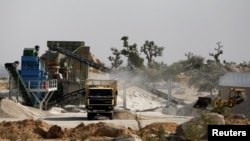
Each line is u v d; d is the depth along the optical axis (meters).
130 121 90.56
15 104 111.38
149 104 166.62
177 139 57.88
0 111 107.38
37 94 127.75
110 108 99.25
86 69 167.12
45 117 109.06
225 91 143.62
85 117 108.12
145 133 67.56
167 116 110.06
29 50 127.94
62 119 101.69
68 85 148.50
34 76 127.06
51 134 69.62
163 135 57.19
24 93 123.19
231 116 82.44
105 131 68.00
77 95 138.12
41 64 129.25
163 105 165.38
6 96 141.50
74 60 167.12
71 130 73.00
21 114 108.88
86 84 101.06
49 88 128.38
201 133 58.16
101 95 99.06
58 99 136.50
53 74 147.75
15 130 72.00
